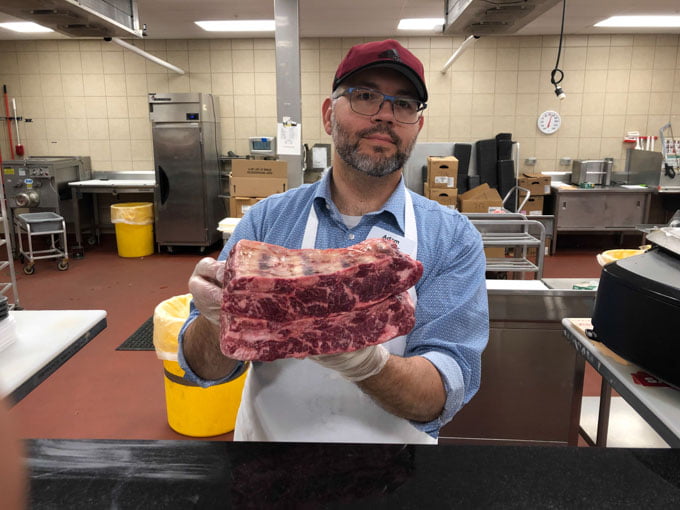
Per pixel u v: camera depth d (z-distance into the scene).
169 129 5.85
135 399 2.84
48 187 5.80
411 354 1.06
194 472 0.73
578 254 6.18
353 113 1.03
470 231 1.14
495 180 6.16
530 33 6.15
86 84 6.57
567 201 5.95
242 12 5.12
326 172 1.20
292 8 3.36
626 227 5.96
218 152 6.46
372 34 6.18
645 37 6.22
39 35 6.18
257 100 6.52
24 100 6.64
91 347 3.49
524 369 2.13
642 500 0.68
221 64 6.46
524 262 2.94
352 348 0.71
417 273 0.72
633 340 1.13
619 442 2.13
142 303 4.38
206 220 6.06
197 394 2.43
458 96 6.43
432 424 0.98
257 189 4.22
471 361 1.03
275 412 1.06
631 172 6.36
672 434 0.95
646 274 1.13
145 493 0.69
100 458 0.76
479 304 1.08
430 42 6.31
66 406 2.77
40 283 4.96
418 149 6.07
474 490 0.69
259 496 0.68
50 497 0.68
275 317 0.69
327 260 0.72
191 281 0.76
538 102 6.43
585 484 0.71
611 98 6.39
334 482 0.71
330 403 1.04
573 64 6.31
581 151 6.54
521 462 0.75
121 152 6.73
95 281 5.02
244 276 0.66
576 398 2.13
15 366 1.50
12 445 0.28
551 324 2.08
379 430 1.03
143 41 6.43
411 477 0.72
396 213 1.11
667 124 5.87
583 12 5.15
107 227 7.02
